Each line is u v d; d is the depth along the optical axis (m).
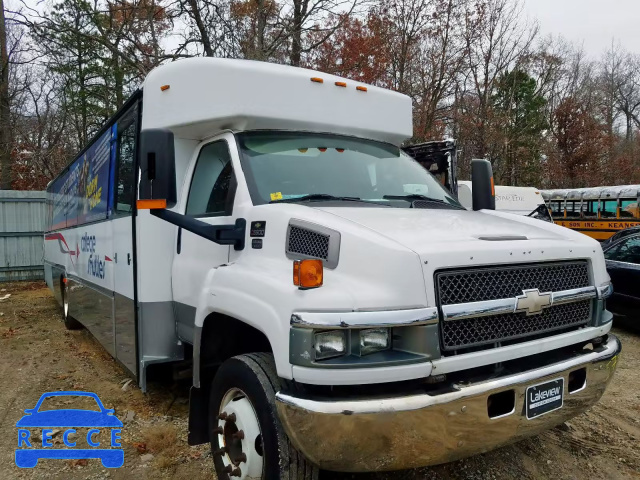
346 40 17.62
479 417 2.63
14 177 22.03
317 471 2.80
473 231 3.06
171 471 3.77
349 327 2.45
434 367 2.52
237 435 3.04
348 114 4.34
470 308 2.63
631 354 6.89
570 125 30.61
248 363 3.01
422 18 19.12
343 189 3.83
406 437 2.50
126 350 4.89
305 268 2.58
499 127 22.25
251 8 16.08
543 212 17.02
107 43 15.66
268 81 3.94
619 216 19.14
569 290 3.08
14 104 23.03
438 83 19.69
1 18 19.19
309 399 2.50
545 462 3.89
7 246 14.53
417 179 4.36
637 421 4.72
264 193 3.53
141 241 4.37
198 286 3.92
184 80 4.07
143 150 3.21
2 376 6.02
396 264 2.55
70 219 8.05
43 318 9.71
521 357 2.88
